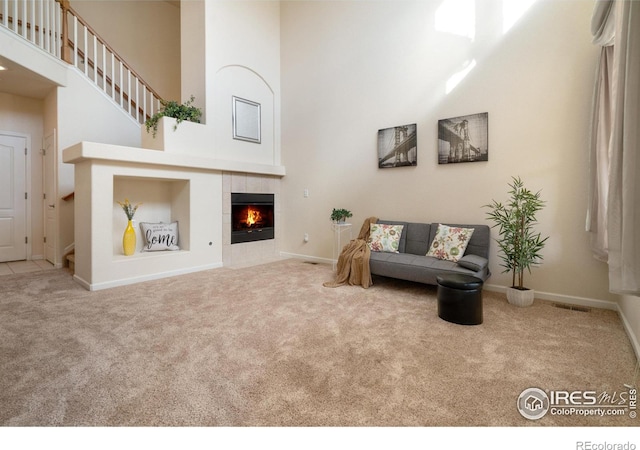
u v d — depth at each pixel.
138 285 3.79
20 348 2.13
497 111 3.58
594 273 3.08
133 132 5.43
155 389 1.68
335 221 4.92
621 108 1.60
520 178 3.45
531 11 3.36
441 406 1.55
